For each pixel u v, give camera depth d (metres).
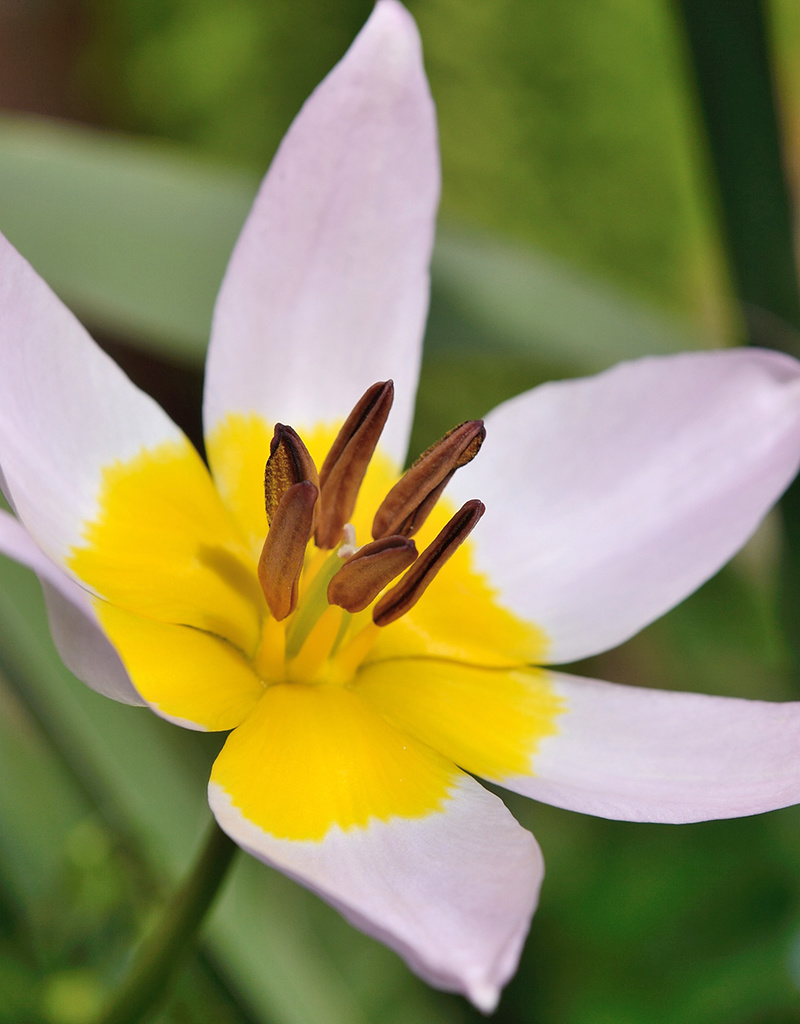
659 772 0.30
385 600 0.31
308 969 0.35
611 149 0.65
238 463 0.32
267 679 0.31
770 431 0.32
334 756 0.30
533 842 0.29
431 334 0.34
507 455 0.32
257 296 0.32
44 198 0.33
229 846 0.30
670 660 0.49
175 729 0.38
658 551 0.32
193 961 0.34
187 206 0.34
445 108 0.65
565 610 0.32
